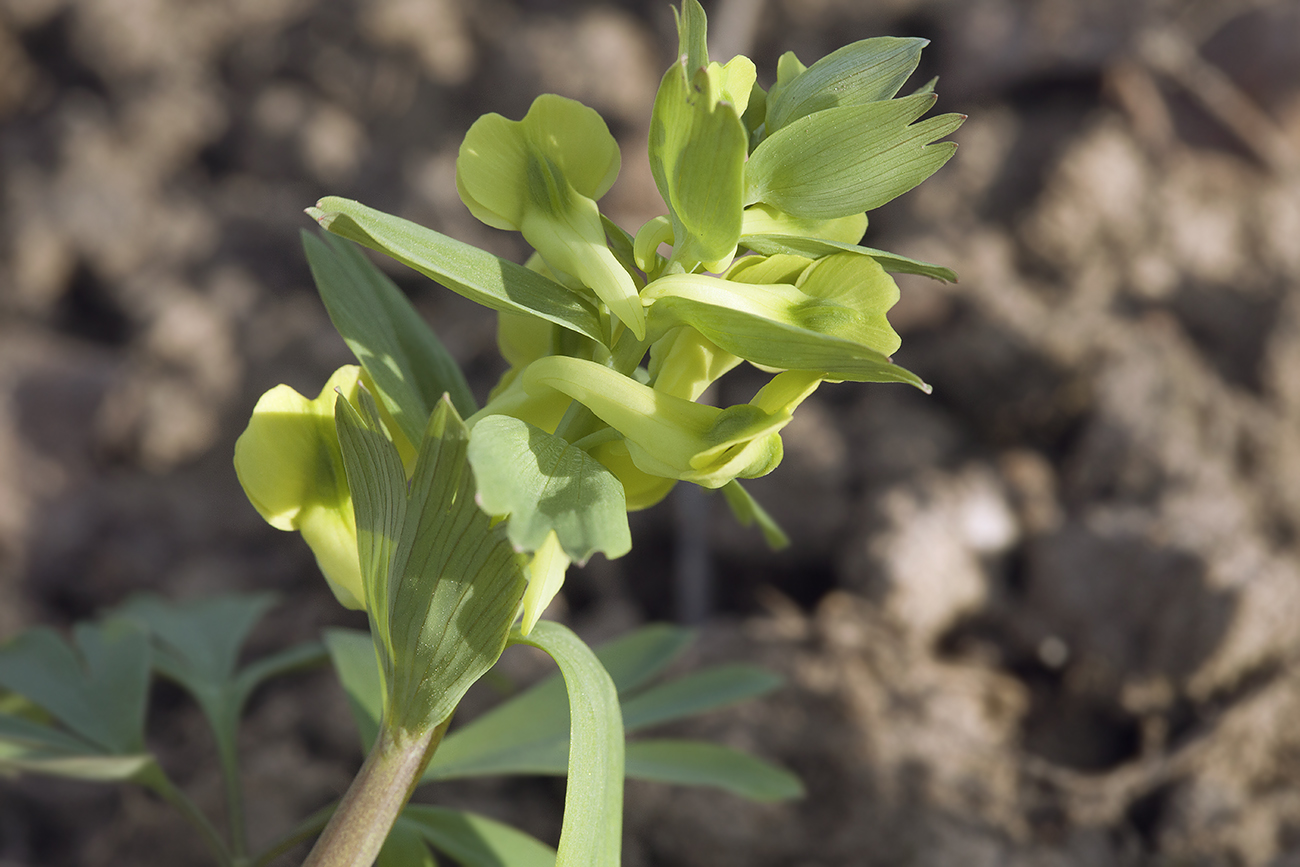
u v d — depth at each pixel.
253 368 0.67
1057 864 0.38
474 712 0.46
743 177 0.23
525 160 0.24
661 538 0.58
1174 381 0.53
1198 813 0.39
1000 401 0.56
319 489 0.25
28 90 0.81
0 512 0.63
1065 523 0.50
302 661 0.36
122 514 0.64
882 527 0.52
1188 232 0.60
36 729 0.31
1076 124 0.64
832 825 0.39
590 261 0.24
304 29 0.79
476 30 0.78
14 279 0.73
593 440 0.24
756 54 0.75
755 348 0.23
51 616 0.62
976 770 0.41
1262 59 0.63
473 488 0.23
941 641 0.50
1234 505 0.49
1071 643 0.47
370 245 0.23
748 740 0.42
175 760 0.49
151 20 0.80
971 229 0.62
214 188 0.78
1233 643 0.43
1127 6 0.64
